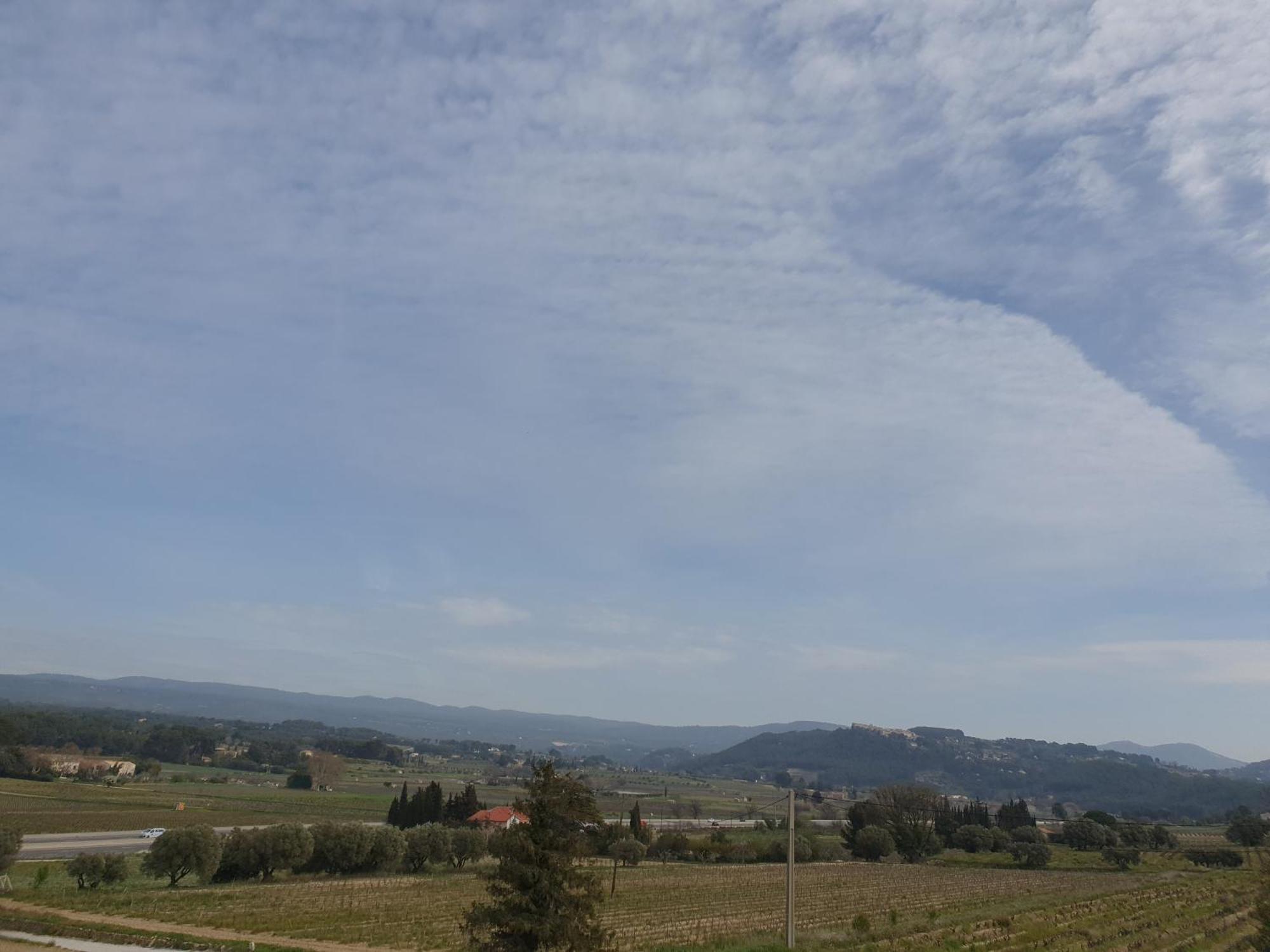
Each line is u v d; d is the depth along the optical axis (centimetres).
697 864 14000
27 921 5838
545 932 3516
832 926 6619
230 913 6831
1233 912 7700
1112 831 17425
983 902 8838
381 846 10806
